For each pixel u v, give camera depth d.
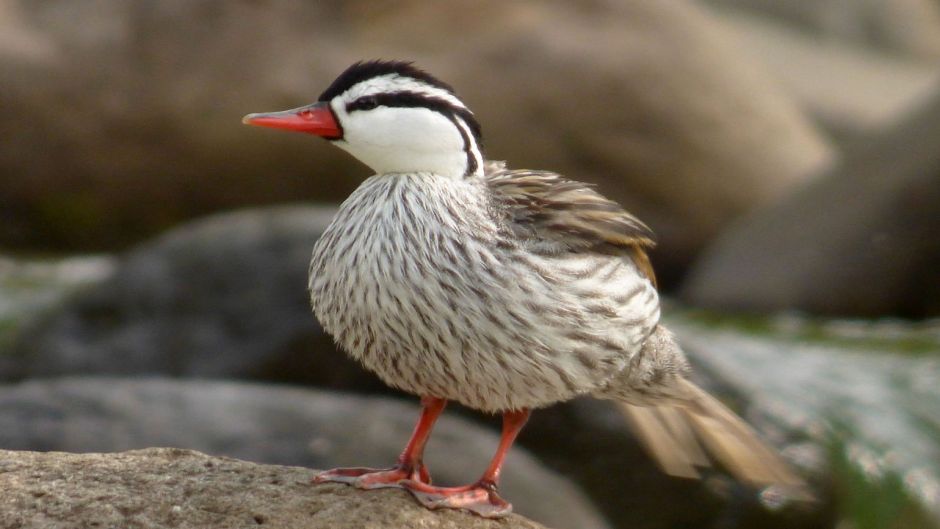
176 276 13.70
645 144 20.58
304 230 13.68
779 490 12.51
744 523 12.36
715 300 18.66
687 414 8.76
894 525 13.40
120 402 10.79
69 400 10.79
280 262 13.43
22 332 14.25
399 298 7.30
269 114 7.78
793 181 21.36
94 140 19.52
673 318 17.78
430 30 20.64
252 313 13.27
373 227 7.44
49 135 19.42
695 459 8.95
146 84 19.64
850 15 37.41
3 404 10.74
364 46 20.41
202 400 10.85
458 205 7.45
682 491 12.14
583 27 20.83
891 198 18.55
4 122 19.31
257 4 20.19
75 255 19.62
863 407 14.66
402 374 7.55
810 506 12.91
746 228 19.41
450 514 7.41
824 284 18.39
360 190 7.70
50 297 17.19
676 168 20.66
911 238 18.42
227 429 10.65
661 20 21.20
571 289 7.39
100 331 13.84
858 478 13.56
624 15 21.08
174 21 19.88
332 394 11.44
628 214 7.98
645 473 12.12
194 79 19.75
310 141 19.95
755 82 21.98
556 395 7.56
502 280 7.29
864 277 18.39
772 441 13.48
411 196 7.46
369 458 10.50
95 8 19.92
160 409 10.76
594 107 20.45
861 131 31.22
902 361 16.12
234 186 19.95
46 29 19.77
